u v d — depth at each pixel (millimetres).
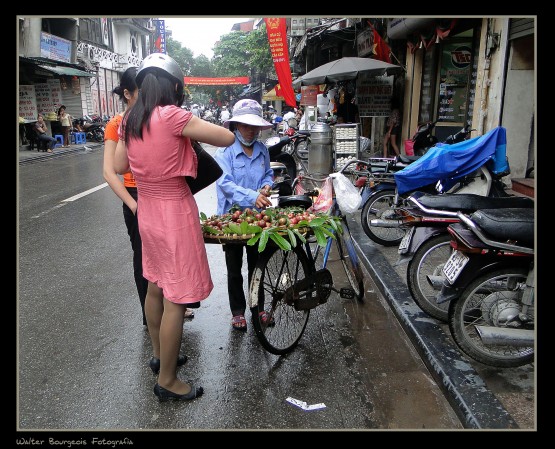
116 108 35938
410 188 4621
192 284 2777
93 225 7191
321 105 16328
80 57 27812
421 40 10172
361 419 2779
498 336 3014
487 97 7457
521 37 6625
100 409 2871
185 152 2707
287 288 3473
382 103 11516
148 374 3242
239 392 3037
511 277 3090
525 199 3789
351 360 3430
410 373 3266
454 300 3098
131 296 4539
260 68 31562
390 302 4293
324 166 10148
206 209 8438
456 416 2805
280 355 3477
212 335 3793
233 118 3635
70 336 3764
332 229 3451
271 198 3881
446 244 3787
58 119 20875
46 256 5746
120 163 2980
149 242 2785
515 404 2766
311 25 15156
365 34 13242
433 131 10422
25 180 11633
